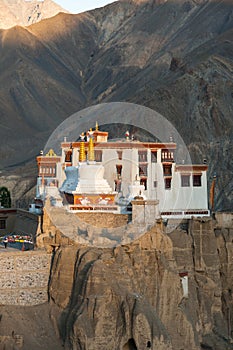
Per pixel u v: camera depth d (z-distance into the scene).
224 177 137.88
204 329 70.12
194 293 71.12
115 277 61.84
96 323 59.41
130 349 60.03
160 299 64.94
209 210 80.69
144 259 65.31
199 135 153.00
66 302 62.69
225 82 167.62
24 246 70.50
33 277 64.00
